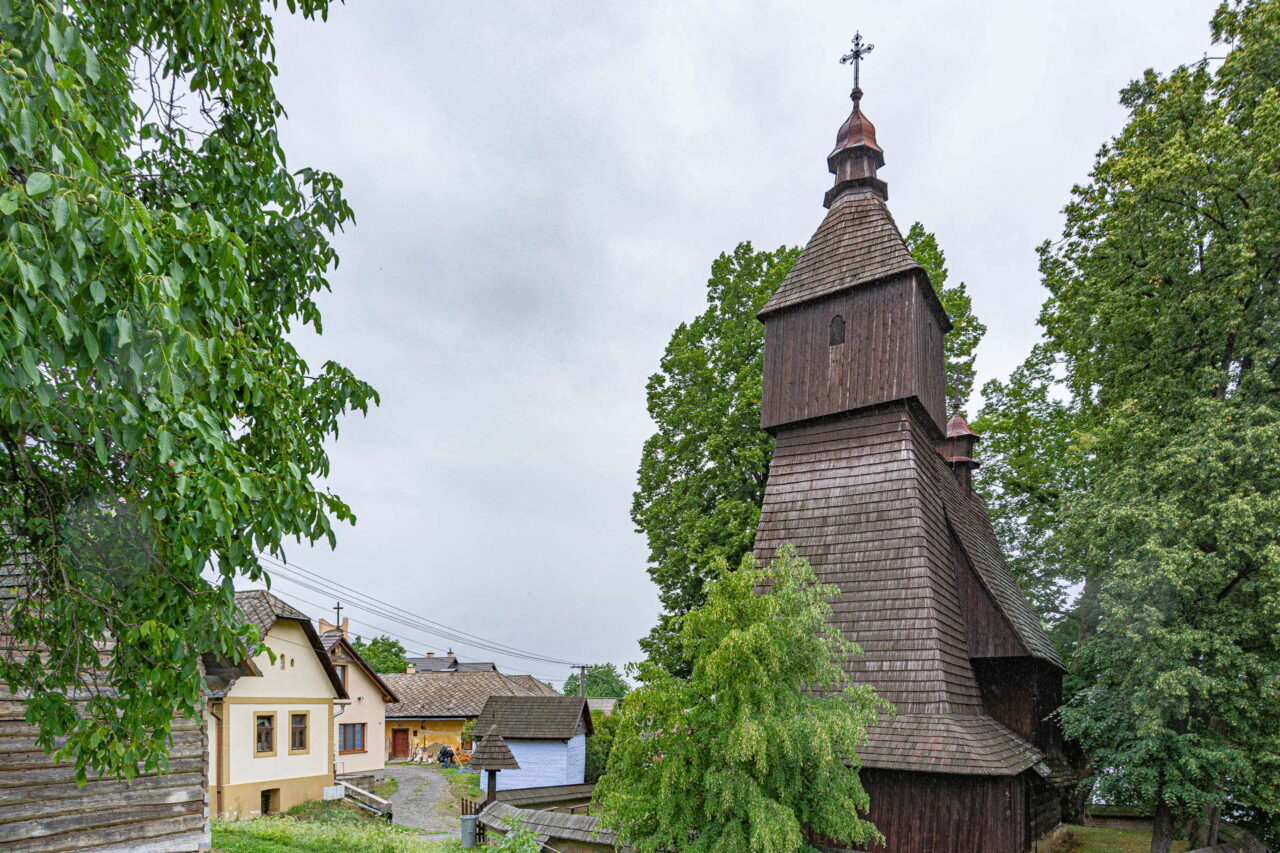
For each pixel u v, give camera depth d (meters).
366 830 16.23
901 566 14.90
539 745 31.31
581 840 14.64
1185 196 15.33
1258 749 13.16
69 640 5.15
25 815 8.60
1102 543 14.52
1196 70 17.22
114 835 9.28
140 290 3.78
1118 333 16.28
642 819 10.23
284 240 6.29
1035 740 16.67
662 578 23.53
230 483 4.55
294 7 6.13
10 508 4.94
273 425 5.49
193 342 3.83
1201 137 15.17
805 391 17.77
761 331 24.45
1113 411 16.12
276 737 22.67
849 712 10.05
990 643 16.84
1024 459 28.16
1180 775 13.12
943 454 25.58
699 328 26.30
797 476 17.45
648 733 10.62
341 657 31.33
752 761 9.82
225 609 5.03
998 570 21.03
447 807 26.91
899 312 16.67
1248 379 14.00
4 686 8.84
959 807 12.58
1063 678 23.02
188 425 4.21
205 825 10.20
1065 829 20.33
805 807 10.01
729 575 10.91
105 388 4.04
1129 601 13.68
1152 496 14.18
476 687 46.72
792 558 11.35
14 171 4.07
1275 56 15.27
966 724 13.59
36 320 3.55
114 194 3.63
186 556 4.36
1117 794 14.39
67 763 9.05
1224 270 14.77
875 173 19.75
